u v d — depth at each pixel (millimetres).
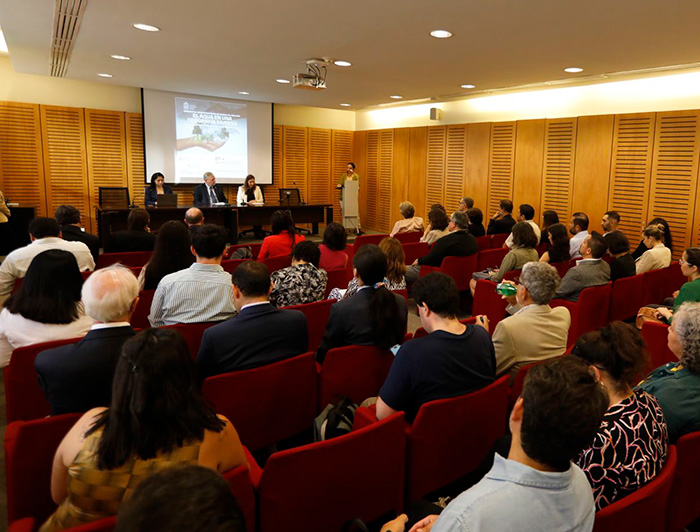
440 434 1673
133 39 5160
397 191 10852
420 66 6094
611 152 7062
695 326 1624
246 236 10383
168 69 6836
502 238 6320
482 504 904
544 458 930
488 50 5156
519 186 8328
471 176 9133
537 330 2205
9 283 3330
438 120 9719
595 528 1075
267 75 7078
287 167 11320
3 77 8242
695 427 1579
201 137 9969
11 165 8406
